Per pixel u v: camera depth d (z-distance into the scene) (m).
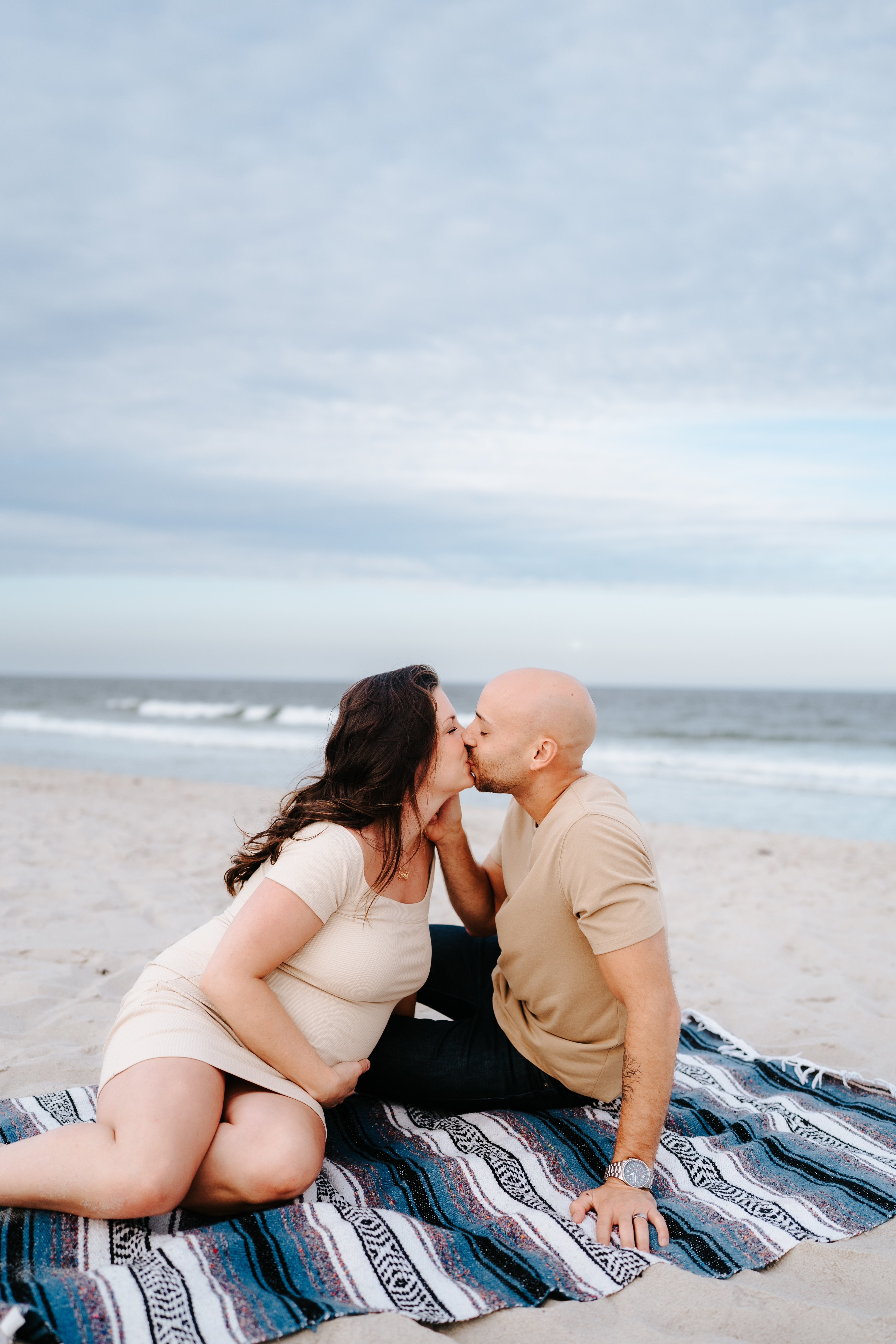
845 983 4.59
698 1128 2.81
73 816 9.37
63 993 3.88
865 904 6.44
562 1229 2.07
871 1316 1.88
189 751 21.69
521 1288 1.88
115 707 43.00
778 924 5.79
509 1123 2.59
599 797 2.29
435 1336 1.67
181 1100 1.94
